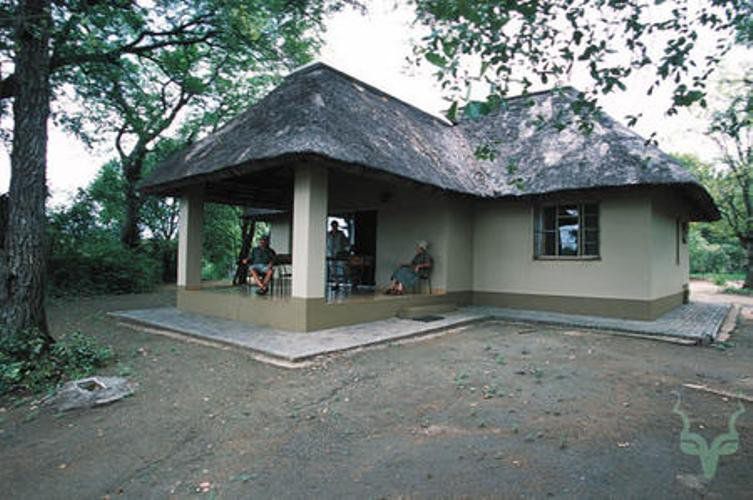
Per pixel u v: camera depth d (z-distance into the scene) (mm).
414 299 9477
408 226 10914
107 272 15594
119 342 7000
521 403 4238
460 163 10828
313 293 7402
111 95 14625
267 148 6742
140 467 3043
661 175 8094
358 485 2762
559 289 9992
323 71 10133
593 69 2771
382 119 9680
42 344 5352
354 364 5691
